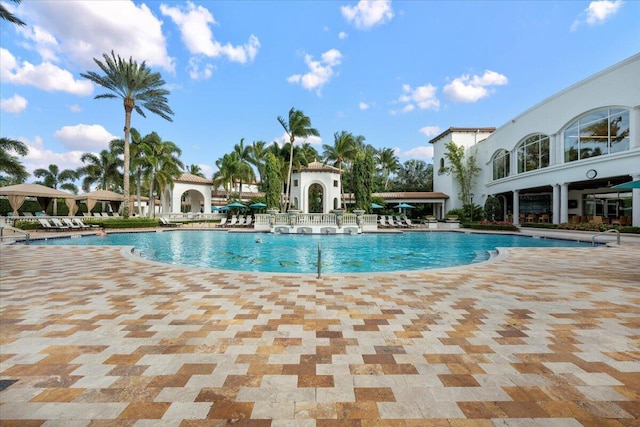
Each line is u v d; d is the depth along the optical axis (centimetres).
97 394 243
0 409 223
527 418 217
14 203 2273
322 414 221
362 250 1435
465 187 3275
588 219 2238
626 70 1625
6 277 693
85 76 2347
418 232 2338
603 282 646
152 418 215
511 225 2305
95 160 3612
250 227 2655
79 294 548
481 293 558
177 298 523
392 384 261
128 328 385
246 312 450
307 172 3109
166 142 3088
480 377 272
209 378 269
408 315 438
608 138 1744
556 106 2078
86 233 1983
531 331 379
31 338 354
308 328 388
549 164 2150
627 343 344
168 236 2036
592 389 253
